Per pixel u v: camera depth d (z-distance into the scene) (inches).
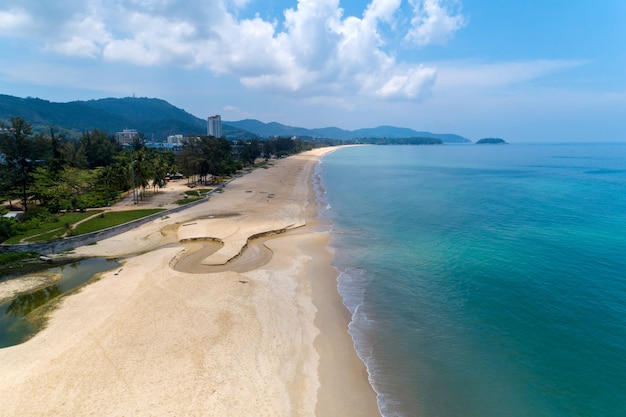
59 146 3336.6
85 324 992.2
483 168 6127.0
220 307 1098.7
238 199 2945.4
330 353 907.4
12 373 786.8
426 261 1546.5
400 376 831.1
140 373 789.9
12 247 1569.9
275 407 716.0
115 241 1790.1
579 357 889.5
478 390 788.0
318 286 1304.1
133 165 2765.7
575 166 6338.6
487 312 1112.2
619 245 1695.4
